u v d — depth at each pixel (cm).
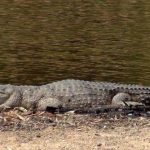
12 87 2536
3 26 5191
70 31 5084
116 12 6488
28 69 3569
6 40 4522
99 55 4041
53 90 2547
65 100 2527
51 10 6419
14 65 3666
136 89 2605
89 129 2064
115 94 2581
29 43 4428
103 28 5312
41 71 3522
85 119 2195
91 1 7344
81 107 2525
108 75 3447
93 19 5900
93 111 2358
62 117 2214
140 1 7406
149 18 6066
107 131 2048
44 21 5612
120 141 1938
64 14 6172
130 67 3656
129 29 5278
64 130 2042
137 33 5047
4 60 3806
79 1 7294
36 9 6431
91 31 5109
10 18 5691
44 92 2533
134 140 1952
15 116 2214
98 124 2133
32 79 3322
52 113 2295
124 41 4612
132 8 6838
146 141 1947
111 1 7394
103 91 2573
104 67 3662
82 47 4328
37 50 4169
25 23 5412
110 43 4519
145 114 2333
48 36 4781
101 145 1888
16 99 2508
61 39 4656
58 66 3666
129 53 4106
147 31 5175
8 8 6406
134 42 4578
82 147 1864
